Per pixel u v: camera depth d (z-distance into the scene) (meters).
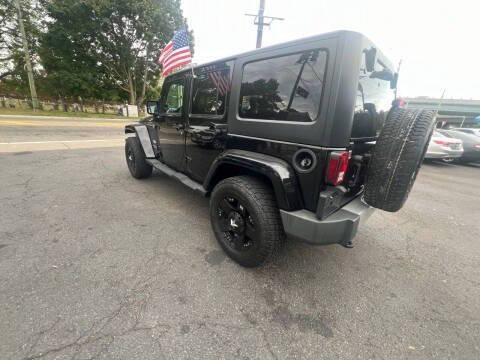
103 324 1.54
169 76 3.43
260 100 2.04
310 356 1.45
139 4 20.28
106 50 23.17
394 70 2.47
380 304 1.89
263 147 2.03
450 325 1.73
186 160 3.15
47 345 1.38
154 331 1.52
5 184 3.91
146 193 3.87
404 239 3.00
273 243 1.98
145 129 4.23
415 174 1.93
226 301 1.81
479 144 8.51
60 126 11.66
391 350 1.51
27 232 2.55
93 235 2.58
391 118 1.92
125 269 2.07
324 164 1.67
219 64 2.44
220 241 2.38
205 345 1.46
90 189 3.92
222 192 2.24
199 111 2.78
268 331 1.59
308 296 1.92
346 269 2.31
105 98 25.64
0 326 1.47
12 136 8.07
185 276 2.04
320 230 1.73
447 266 2.47
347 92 1.57
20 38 19.66
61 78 21.33
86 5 19.47
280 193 1.84
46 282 1.86
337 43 1.55
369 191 1.94
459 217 3.78
